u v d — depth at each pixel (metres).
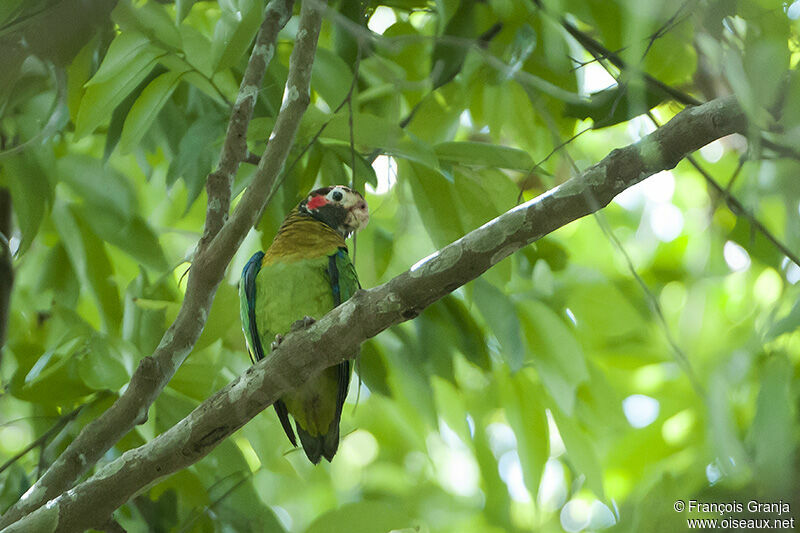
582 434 9.73
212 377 8.82
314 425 8.43
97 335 8.46
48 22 6.96
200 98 9.74
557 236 14.32
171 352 6.87
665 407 11.88
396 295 6.19
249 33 7.35
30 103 8.41
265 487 13.80
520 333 8.99
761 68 5.58
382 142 7.75
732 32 6.02
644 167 5.93
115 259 11.13
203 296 6.95
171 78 8.11
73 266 10.15
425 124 9.48
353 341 6.35
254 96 7.27
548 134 9.35
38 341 10.13
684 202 14.19
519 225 5.98
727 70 5.75
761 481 6.39
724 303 10.52
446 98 9.43
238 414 6.41
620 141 13.48
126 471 6.34
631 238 14.48
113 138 8.85
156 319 9.09
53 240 10.23
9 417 10.56
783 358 6.43
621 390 12.79
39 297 10.66
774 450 6.26
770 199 6.40
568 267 10.51
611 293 10.40
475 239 6.05
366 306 6.27
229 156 7.24
